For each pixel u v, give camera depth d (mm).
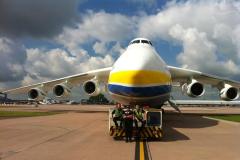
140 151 10422
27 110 40594
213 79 23875
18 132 15445
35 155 9531
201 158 9289
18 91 27312
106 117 26141
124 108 14047
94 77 23953
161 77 16609
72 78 24766
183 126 18938
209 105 110875
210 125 19609
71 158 9133
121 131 13469
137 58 16250
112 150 10586
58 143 11992
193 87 21406
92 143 12172
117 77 16656
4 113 32281
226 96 22891
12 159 8914
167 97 18172
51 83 25688
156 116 13430
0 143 11898
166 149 10891
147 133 13273
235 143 12305
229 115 30688
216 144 12055
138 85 15859
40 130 16344
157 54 18125
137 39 19406
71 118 24953
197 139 13484
